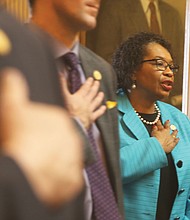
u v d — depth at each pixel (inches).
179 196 90.8
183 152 92.7
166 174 89.8
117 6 161.9
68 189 22.6
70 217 23.6
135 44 93.3
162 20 159.3
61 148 22.7
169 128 91.0
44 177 22.2
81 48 62.8
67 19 51.5
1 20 25.9
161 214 88.7
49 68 26.9
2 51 24.0
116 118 61.9
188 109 154.2
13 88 22.6
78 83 54.4
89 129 53.6
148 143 86.9
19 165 22.0
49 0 51.6
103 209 53.8
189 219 93.7
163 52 92.4
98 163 54.6
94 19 51.9
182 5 156.7
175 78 154.9
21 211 21.7
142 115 92.8
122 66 93.1
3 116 22.3
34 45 26.5
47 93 25.5
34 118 22.7
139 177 86.4
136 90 92.7
